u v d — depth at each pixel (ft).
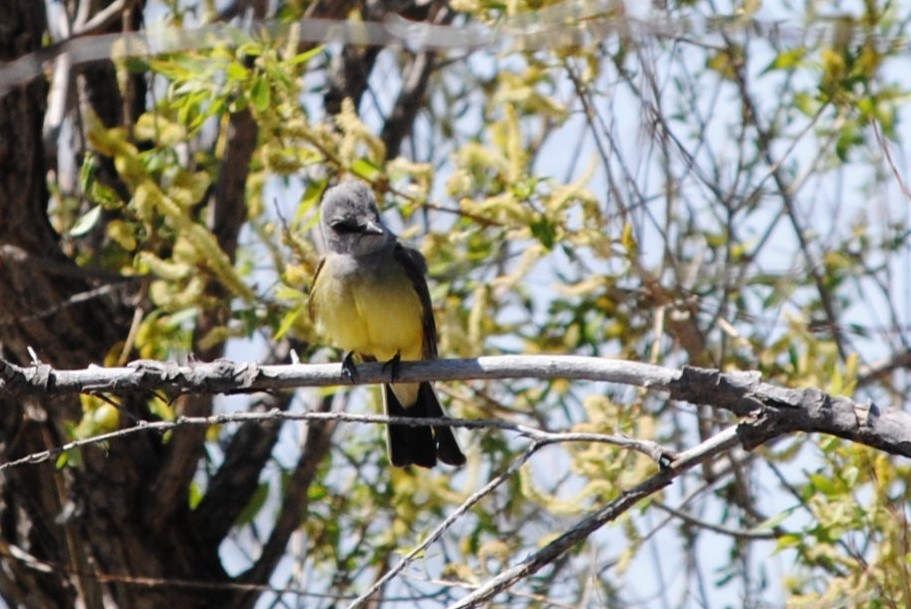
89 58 32.81
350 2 43.62
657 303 39.50
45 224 40.78
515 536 42.96
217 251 36.86
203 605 42.96
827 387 36.78
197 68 36.42
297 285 38.86
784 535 36.78
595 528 24.81
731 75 42.19
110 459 41.32
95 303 41.60
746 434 25.38
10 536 43.68
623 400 40.96
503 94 38.83
